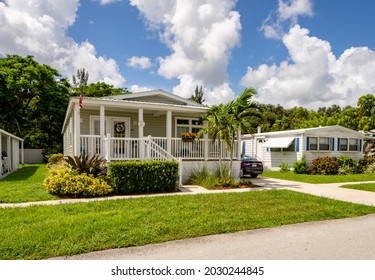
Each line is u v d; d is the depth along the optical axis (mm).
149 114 14203
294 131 17312
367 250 3920
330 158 16484
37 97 27969
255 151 21312
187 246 4035
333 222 5461
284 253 3795
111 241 4082
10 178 12625
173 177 9219
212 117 10477
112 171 8406
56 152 27359
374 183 11648
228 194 8414
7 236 4195
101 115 10625
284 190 9297
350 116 30359
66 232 4402
